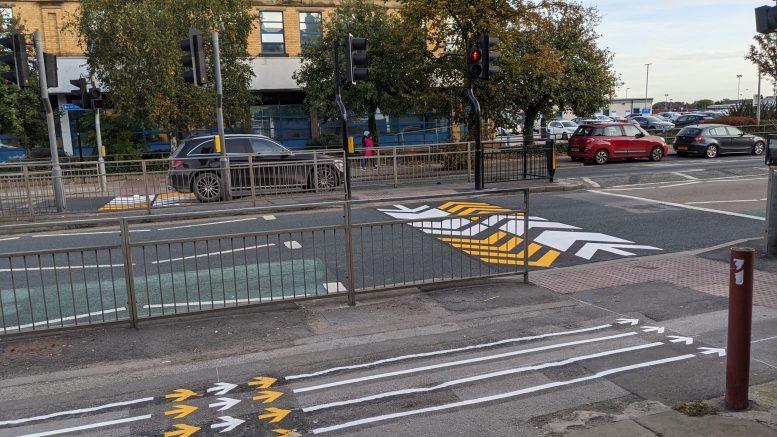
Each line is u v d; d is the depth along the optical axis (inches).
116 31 864.9
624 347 232.5
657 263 363.9
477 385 202.4
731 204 563.2
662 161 1014.4
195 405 192.7
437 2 860.6
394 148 743.7
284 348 241.1
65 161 999.6
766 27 275.4
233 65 1032.8
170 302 301.1
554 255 391.5
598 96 1109.7
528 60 914.1
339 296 304.8
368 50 1027.9
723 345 231.6
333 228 287.1
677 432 162.2
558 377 207.0
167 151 1180.5
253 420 181.5
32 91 1011.9
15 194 552.7
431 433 171.3
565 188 684.7
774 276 318.7
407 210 565.0
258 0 1210.0
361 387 203.2
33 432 177.9
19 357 237.6
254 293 312.0
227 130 1234.0
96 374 220.1
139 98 905.5
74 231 507.8
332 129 1327.5
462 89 931.3
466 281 330.6
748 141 1074.7
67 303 304.7
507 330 256.1
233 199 629.9
